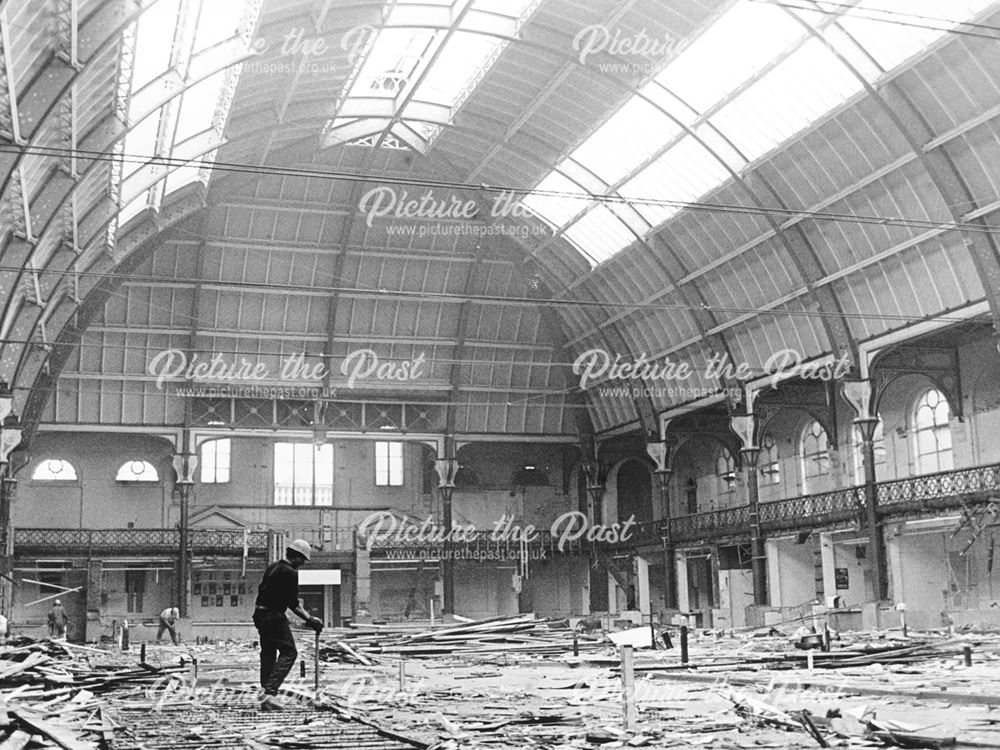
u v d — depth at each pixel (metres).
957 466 44.03
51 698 16.47
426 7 39.50
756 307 48.50
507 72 44.34
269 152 48.75
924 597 44.34
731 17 36.69
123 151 36.22
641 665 26.20
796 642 31.52
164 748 10.84
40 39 23.72
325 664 31.02
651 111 43.34
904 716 13.54
